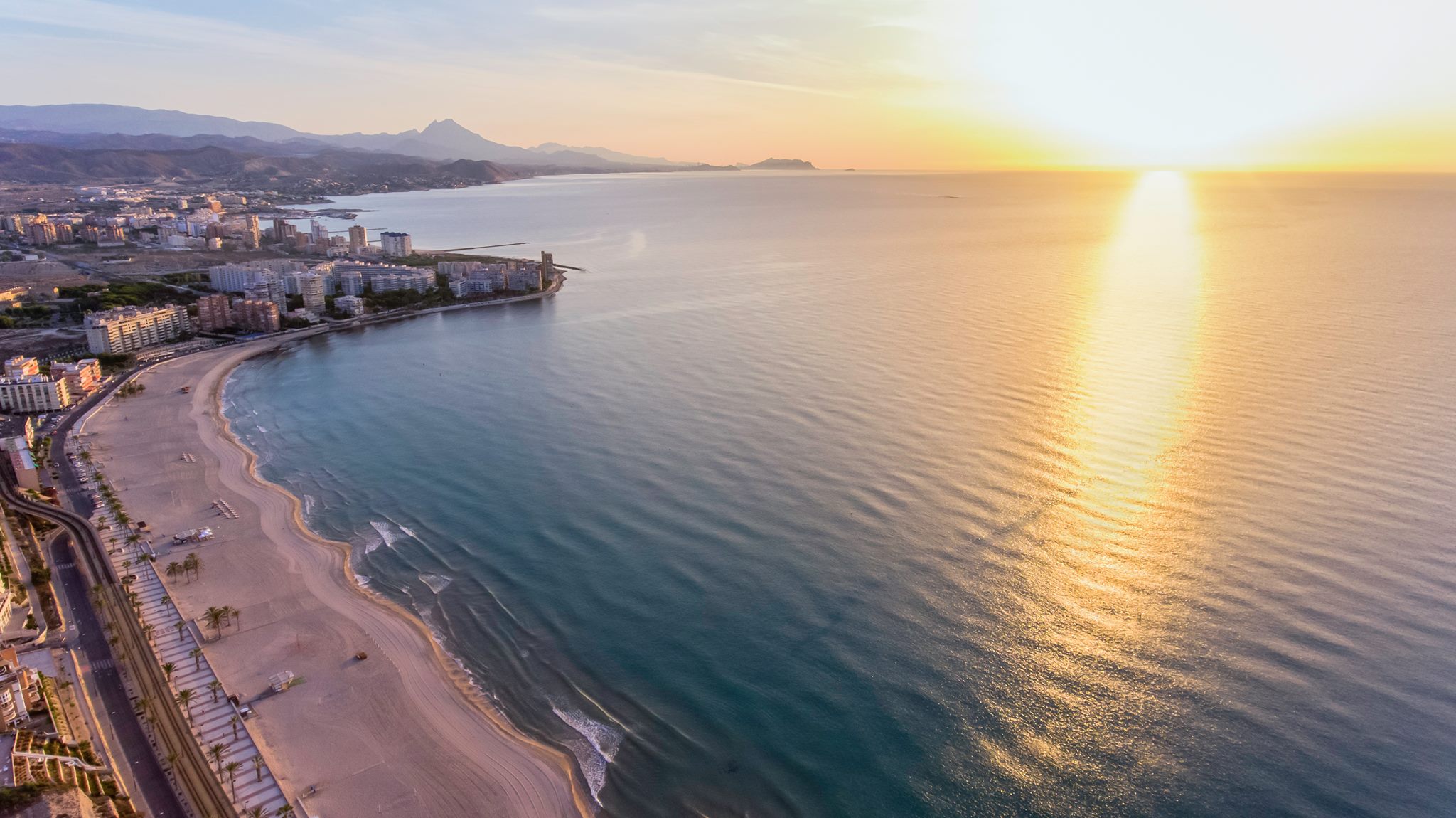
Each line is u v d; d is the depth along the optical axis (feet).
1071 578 384.47
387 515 478.59
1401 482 453.99
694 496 481.05
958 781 277.85
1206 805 262.88
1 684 305.73
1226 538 407.23
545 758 296.10
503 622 373.40
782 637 353.51
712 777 285.23
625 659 345.72
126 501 498.28
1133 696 309.42
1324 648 326.85
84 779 269.44
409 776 287.07
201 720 311.88
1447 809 255.50
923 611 365.61
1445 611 344.08
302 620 375.45
